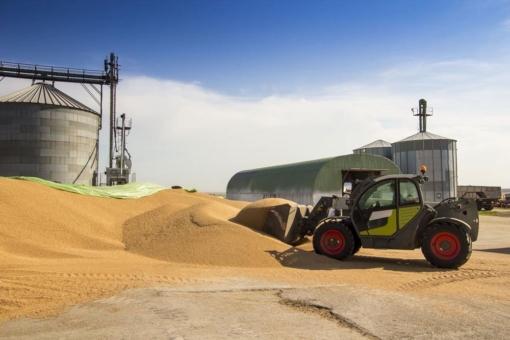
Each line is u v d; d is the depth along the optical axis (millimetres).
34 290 6785
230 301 6336
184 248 10883
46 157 28984
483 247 14422
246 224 12898
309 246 13008
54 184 16594
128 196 18469
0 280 7305
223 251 10383
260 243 10898
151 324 5188
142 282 7469
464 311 5902
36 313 5672
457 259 9500
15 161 28391
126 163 33812
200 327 5086
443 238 9688
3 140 28391
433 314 5746
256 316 5582
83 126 30875
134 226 13867
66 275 7785
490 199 40906
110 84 35062
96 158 32531
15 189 13586
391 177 10578
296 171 26734
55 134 29281
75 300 6293
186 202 20125
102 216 14891
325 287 7352
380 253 12094
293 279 8055
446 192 37094
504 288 7484
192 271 8672
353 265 9984
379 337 4844
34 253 10055
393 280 8125
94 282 7359
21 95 29531
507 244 15320
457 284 7805
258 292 6938
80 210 14398
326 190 23859
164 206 15438
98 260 9719
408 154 38250
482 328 5184
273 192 28234
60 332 4930
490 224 24266
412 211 10312
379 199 10609
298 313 5766
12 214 11875
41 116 28875
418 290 7266
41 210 12844
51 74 33781
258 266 9617
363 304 6215
